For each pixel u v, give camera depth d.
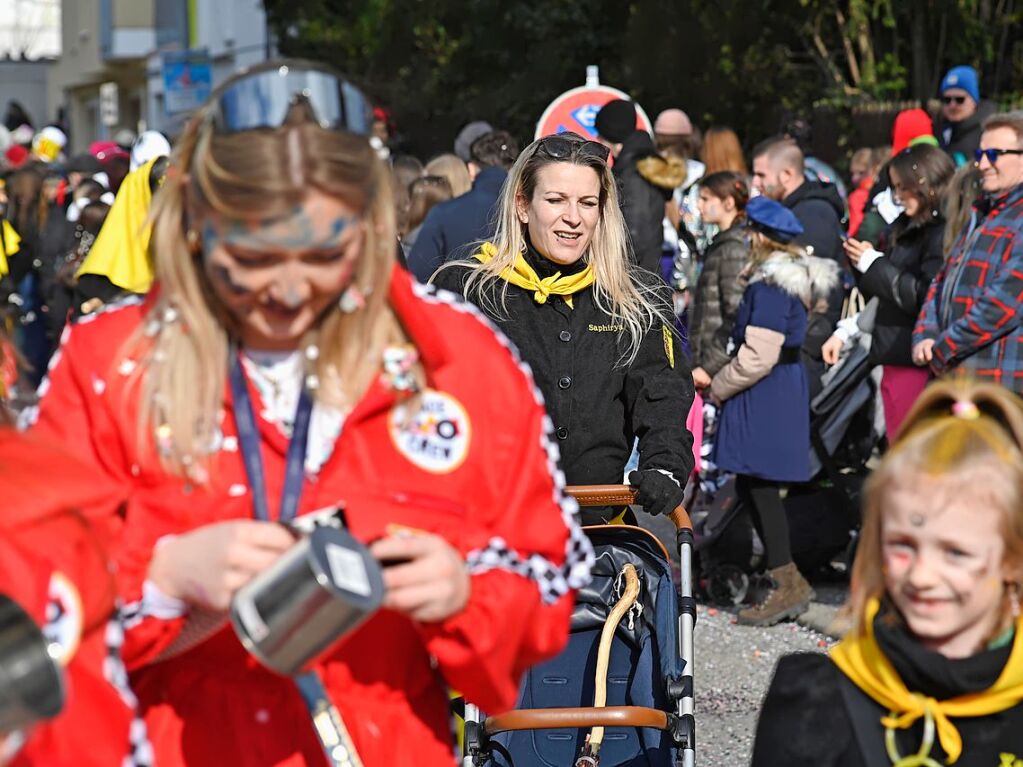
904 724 2.83
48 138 20.41
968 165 7.44
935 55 17.41
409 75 23.94
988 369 7.13
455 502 2.54
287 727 2.53
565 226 5.06
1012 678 2.79
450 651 2.49
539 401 2.70
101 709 2.22
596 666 4.67
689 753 4.37
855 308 9.70
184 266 2.49
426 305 2.63
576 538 2.70
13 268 13.91
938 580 2.78
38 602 2.09
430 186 10.09
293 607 2.18
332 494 2.50
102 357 2.51
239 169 2.27
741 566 8.26
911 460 2.82
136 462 2.47
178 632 2.40
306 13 25.73
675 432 4.96
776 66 18.69
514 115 21.88
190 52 31.34
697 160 12.53
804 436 7.89
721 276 8.23
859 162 12.89
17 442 2.21
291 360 2.54
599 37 21.08
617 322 5.11
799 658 2.99
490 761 4.56
